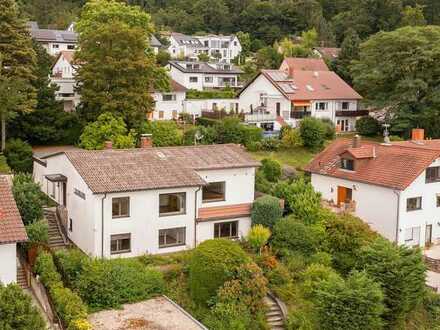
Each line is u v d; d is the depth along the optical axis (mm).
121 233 38188
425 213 48375
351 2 146250
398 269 35594
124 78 59000
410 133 74562
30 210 38938
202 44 135500
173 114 78375
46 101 62156
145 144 45969
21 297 25078
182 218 40281
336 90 82625
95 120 60219
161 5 171500
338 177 51375
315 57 117312
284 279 36750
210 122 71625
